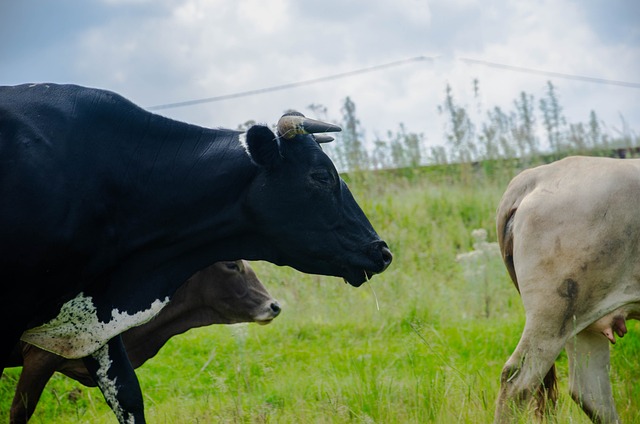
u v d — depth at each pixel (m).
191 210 6.64
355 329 11.06
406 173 17.23
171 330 8.95
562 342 6.60
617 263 6.54
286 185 6.67
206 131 6.83
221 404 8.12
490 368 9.08
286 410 7.87
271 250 6.89
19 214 5.98
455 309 11.56
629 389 7.74
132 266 6.64
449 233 14.53
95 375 6.90
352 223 6.88
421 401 7.50
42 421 8.63
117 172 6.43
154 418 7.93
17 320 6.19
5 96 6.33
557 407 6.93
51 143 6.18
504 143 17.00
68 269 6.25
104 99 6.54
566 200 6.63
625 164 6.73
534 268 6.65
